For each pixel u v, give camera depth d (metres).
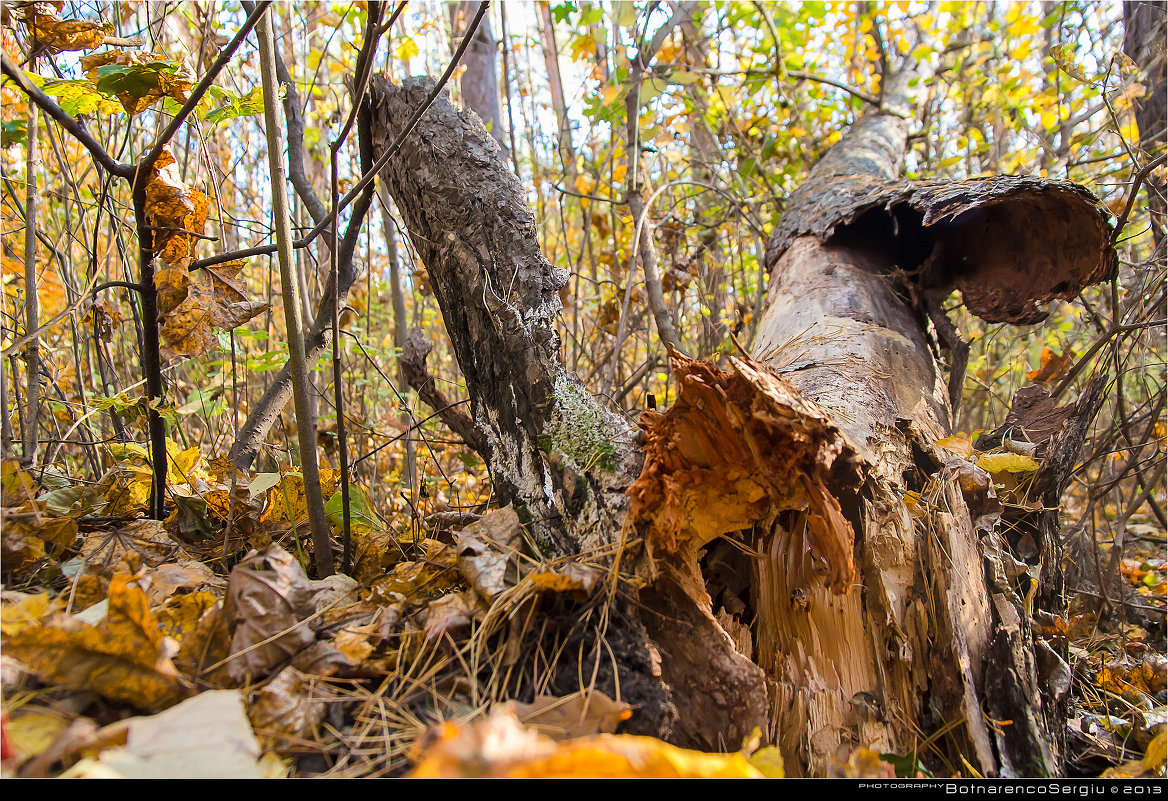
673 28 3.22
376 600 1.30
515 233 1.71
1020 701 1.25
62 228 2.64
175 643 1.04
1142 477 2.67
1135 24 3.42
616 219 3.59
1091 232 2.06
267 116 1.32
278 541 1.63
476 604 1.23
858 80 4.64
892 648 1.27
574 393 1.55
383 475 2.88
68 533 1.34
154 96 1.40
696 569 1.25
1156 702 1.55
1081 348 3.82
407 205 1.87
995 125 4.30
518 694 1.12
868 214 2.61
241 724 0.86
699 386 1.16
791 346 2.01
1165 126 3.25
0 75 1.32
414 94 1.87
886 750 1.18
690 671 1.17
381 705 1.06
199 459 1.78
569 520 1.40
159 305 1.43
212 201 2.86
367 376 3.21
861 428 1.50
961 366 2.38
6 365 2.03
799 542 1.31
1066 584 2.26
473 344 1.70
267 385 2.90
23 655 0.92
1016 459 1.66
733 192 3.61
